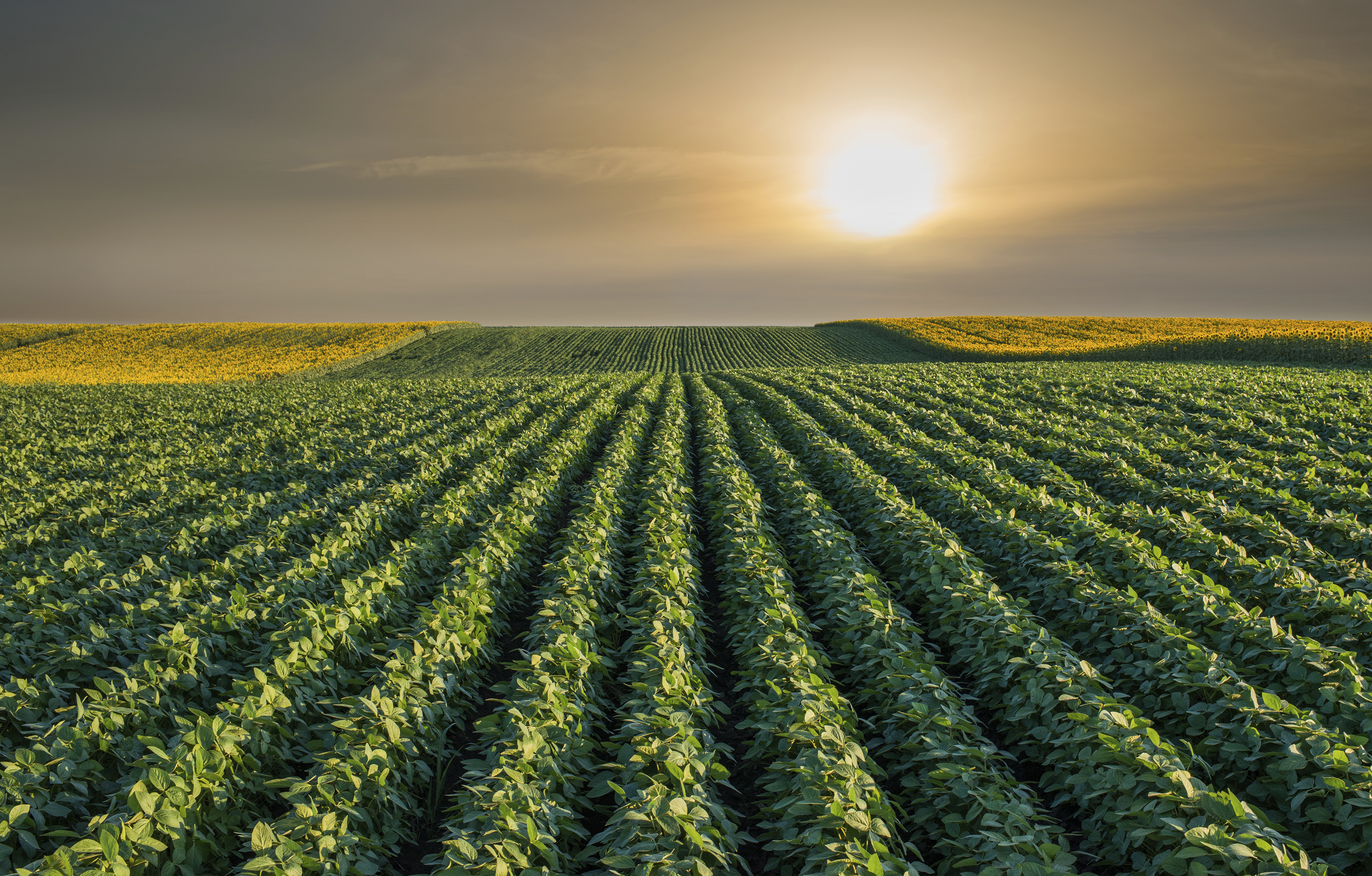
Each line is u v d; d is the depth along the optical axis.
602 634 9.12
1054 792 6.59
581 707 6.82
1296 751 5.29
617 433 23.62
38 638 8.35
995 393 29.64
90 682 7.76
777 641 7.84
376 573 9.65
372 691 6.79
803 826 5.24
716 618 10.88
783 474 16.12
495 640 10.03
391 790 5.75
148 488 16.38
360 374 70.75
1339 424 18.38
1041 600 9.23
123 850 4.71
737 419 27.95
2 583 10.19
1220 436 18.73
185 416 28.81
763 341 88.06
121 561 11.65
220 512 14.14
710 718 6.86
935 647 8.68
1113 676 7.41
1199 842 4.39
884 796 5.62
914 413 24.84
